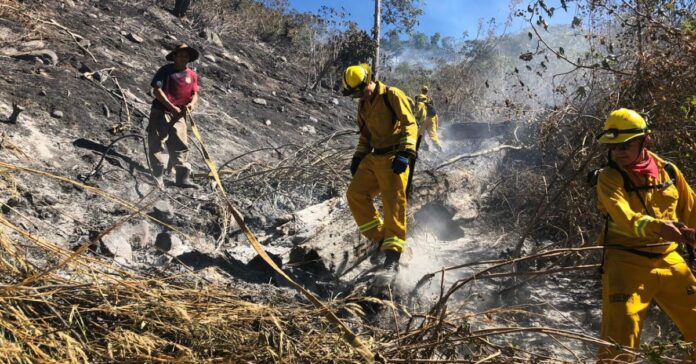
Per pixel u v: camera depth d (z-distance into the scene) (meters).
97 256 5.14
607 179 3.71
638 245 3.70
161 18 15.23
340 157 8.90
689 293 3.72
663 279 3.71
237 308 3.79
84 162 7.44
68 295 3.60
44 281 3.62
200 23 17.09
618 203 3.62
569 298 5.68
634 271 3.68
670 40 6.39
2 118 7.55
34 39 10.15
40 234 5.37
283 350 3.54
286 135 11.41
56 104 8.46
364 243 6.12
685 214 3.86
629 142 3.66
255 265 5.75
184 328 3.51
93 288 3.64
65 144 7.67
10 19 10.28
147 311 3.57
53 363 3.08
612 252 3.79
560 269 4.09
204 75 13.20
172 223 6.52
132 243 5.81
